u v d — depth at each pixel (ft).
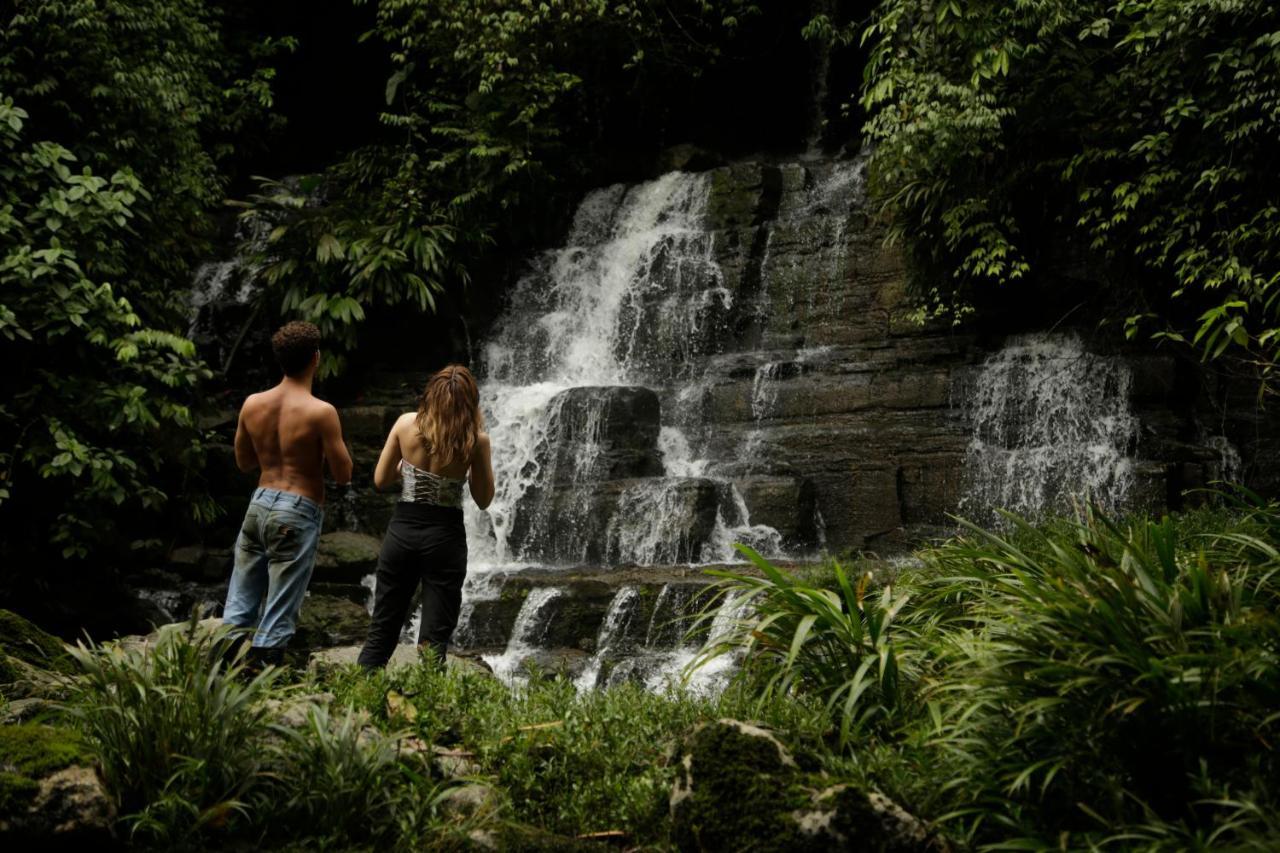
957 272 33.83
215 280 46.32
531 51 46.24
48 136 37.24
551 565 34.60
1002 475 31.42
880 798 10.78
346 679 15.30
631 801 12.32
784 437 35.68
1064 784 10.86
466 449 16.93
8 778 10.66
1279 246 28.81
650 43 50.14
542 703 14.74
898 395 34.60
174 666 12.77
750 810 11.02
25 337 29.78
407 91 51.08
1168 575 12.53
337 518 39.78
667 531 32.35
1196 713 10.38
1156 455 30.50
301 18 57.77
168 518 38.45
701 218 44.37
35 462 32.14
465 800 12.60
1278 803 9.86
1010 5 32.04
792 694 13.98
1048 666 10.96
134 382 34.78
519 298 46.47
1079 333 34.53
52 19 36.63
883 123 34.45
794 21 53.11
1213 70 28.91
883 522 32.89
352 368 44.04
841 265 39.50
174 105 41.16
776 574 14.08
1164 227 31.24
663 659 26.30
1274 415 30.40
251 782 11.98
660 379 41.39
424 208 45.47
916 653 13.67
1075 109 33.01
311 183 44.09
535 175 46.88
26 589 32.99
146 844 11.40
